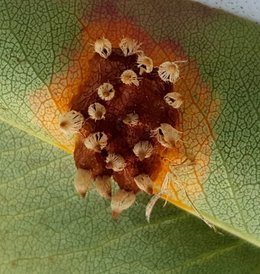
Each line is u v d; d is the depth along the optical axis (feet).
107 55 0.15
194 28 0.16
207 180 0.16
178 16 0.16
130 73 0.15
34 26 0.16
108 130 0.15
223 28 0.16
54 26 0.16
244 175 0.16
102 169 0.15
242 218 0.16
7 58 0.16
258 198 0.16
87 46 0.16
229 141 0.16
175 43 0.16
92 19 0.16
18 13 0.16
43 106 0.16
